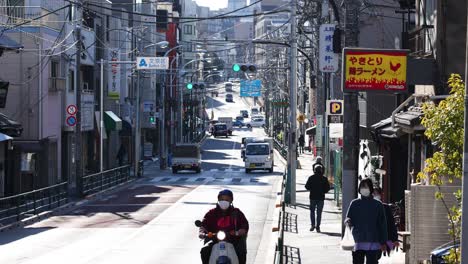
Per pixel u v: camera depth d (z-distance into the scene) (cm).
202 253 2383
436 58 3509
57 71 8850
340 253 3716
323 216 5662
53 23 8894
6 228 5150
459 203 2670
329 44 4644
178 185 9381
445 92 3472
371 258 2475
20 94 8062
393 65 3278
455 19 3512
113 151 12638
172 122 15762
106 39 11825
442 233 2841
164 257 3862
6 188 7356
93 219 5841
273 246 4106
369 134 6194
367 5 6272
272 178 10594
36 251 4094
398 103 4969
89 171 10719
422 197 2852
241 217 2397
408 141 4272
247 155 11825
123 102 13225
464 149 1780
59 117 8900
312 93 15600
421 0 3928
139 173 10925
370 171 5641
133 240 4581
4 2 8125
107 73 11769
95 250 4131
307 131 12550
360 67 3278
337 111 5944
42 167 8188
